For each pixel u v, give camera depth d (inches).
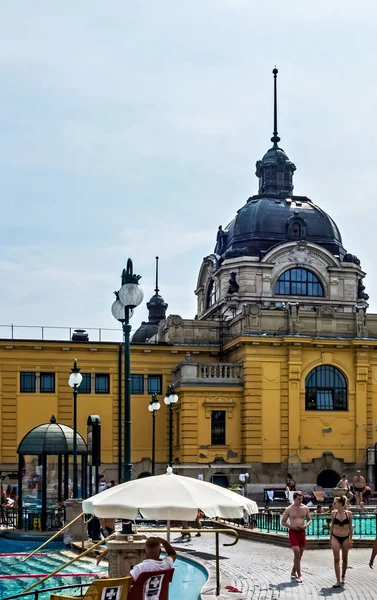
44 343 2428.6
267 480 2268.7
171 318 2554.1
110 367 2476.6
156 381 2514.8
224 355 2546.8
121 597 597.9
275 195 2854.3
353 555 1160.8
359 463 2336.4
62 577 1033.5
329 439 2331.4
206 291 2947.8
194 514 692.1
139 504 694.5
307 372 2337.6
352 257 2723.9
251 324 2327.8
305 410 2327.8
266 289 2640.3
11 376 2411.4
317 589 863.7
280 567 1041.5
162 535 1407.5
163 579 599.8
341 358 2367.1
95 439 1454.2
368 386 2379.4
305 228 2728.8
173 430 2460.6
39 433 1515.7
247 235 2726.4
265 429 2289.6
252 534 1379.2
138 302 955.3
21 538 1421.0
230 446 2304.4
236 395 2324.1
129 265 976.9
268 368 2314.2
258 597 814.5
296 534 935.0
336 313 2380.7
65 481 1550.2
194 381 2308.1
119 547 748.6
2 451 2380.7
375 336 2407.7
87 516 1334.9
